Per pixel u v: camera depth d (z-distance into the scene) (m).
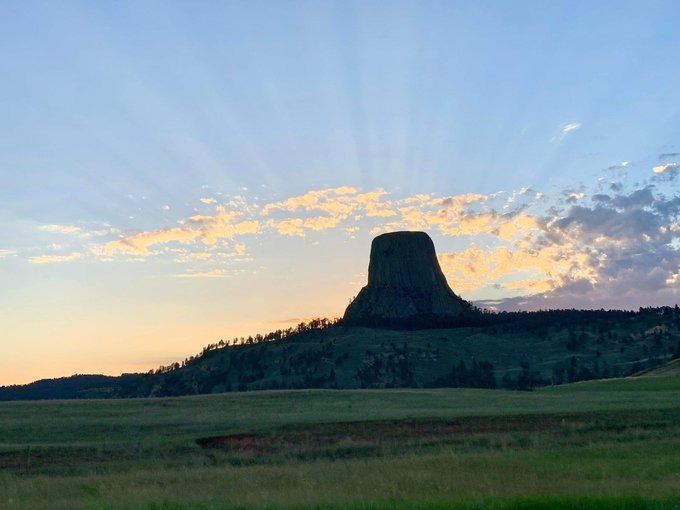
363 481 23.03
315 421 50.22
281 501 19.09
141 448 40.25
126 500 21.05
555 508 17.30
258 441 43.06
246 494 21.05
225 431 47.19
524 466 26.86
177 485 24.72
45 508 20.16
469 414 52.53
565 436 40.94
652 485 21.34
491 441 39.28
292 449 39.53
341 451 38.06
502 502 17.70
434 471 25.69
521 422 47.62
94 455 38.28
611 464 27.28
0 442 44.53
